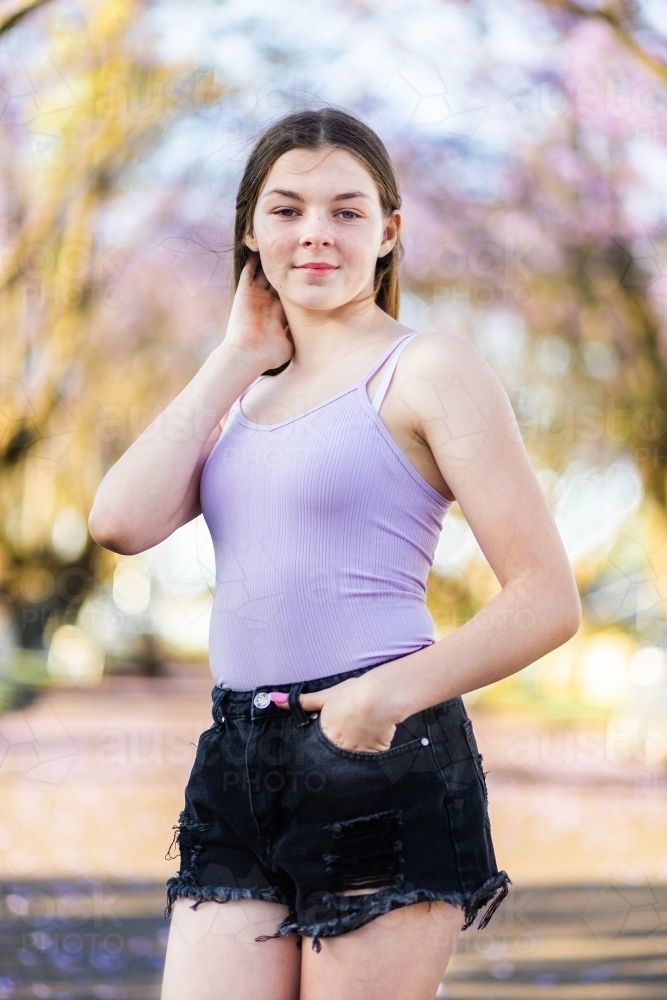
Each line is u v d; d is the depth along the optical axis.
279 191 1.61
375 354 1.56
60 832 5.36
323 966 1.42
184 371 8.10
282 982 1.49
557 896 4.10
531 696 8.62
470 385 1.48
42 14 4.80
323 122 1.63
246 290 1.75
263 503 1.52
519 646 1.43
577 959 3.35
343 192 1.59
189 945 1.52
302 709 1.46
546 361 7.30
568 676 8.18
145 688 10.37
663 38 5.30
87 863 4.69
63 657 9.60
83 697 9.60
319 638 1.47
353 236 1.60
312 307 1.60
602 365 7.23
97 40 4.92
